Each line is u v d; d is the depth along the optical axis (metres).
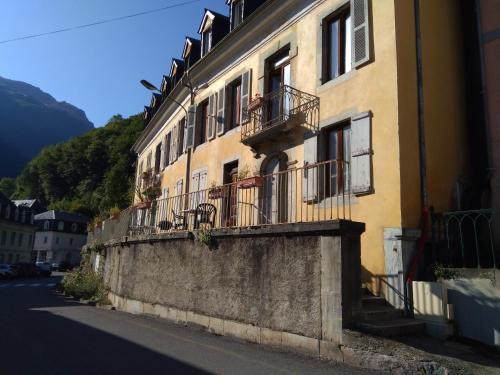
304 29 11.20
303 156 10.48
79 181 75.50
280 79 12.19
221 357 6.13
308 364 5.73
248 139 12.03
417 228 7.90
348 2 9.91
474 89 9.46
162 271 10.55
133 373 5.32
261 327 7.16
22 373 5.33
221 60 15.09
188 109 17.27
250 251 7.71
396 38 8.51
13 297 18.36
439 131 8.77
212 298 8.48
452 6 9.84
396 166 8.01
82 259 26.14
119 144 65.38
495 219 8.10
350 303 6.04
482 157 9.08
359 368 5.52
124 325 9.27
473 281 6.65
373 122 8.62
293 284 6.73
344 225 6.14
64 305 14.54
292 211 10.55
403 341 6.04
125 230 14.62
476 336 6.46
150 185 22.70
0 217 52.00
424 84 8.73
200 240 8.96
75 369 5.51
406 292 7.32
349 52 9.92
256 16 12.64
